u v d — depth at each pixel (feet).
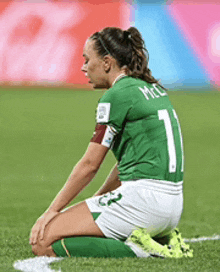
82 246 40.88
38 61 264.93
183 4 273.95
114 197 41.04
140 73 42.78
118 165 42.42
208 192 86.89
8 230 57.93
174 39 272.10
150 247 41.01
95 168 41.45
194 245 49.52
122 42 42.75
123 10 267.59
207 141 151.02
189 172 106.73
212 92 266.16
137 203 40.37
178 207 41.81
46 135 157.48
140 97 41.04
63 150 131.75
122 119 40.88
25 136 155.02
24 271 37.88
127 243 41.16
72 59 265.75
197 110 216.33
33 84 264.93
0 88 262.88
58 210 41.63
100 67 43.37
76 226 40.98
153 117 40.91
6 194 82.74
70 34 265.54
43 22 265.13
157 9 271.69
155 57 270.67
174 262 40.34
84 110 212.23
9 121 184.75
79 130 168.14
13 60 263.90
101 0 264.72
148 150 40.68
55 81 265.95
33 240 41.63
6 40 263.08
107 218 40.78
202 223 63.82
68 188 41.29
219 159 122.62
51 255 41.42
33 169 106.73
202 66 272.31
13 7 264.11
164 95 43.16
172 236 43.80
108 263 39.22
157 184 40.47
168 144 40.91
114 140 41.78
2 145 138.31
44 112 204.74
